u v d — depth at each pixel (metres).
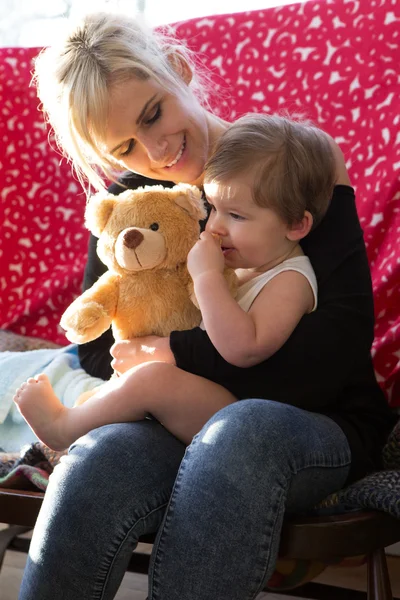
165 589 0.87
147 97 1.15
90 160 1.34
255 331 1.01
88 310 1.08
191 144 1.23
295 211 1.06
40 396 1.07
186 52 1.51
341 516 0.93
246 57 1.62
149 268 1.08
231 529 0.85
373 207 1.46
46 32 2.12
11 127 1.79
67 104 1.16
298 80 1.56
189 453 0.91
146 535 0.95
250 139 1.06
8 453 1.26
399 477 0.97
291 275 1.05
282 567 1.03
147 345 1.07
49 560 0.90
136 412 1.01
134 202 1.10
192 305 1.11
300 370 1.02
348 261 1.10
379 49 1.48
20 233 1.78
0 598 1.45
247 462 0.87
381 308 1.42
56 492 0.92
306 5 1.58
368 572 0.99
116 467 0.92
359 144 1.49
